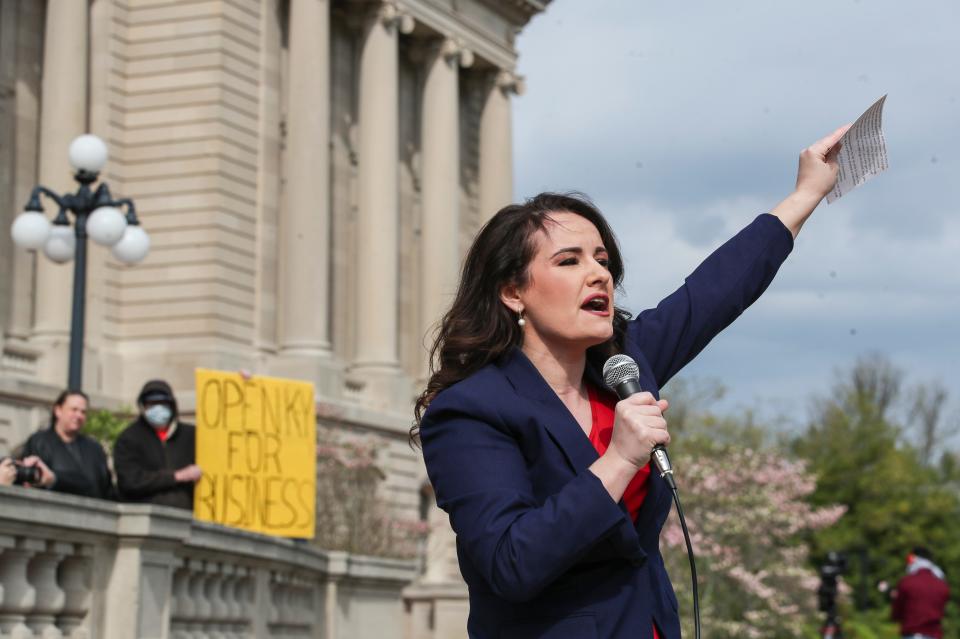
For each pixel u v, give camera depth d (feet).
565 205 14.39
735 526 105.40
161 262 134.72
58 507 30.63
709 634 101.50
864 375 256.73
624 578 12.97
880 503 187.62
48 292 122.93
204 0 136.87
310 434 51.75
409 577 55.62
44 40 128.16
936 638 78.54
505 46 173.99
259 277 138.62
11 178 125.29
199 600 38.70
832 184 15.93
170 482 42.78
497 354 13.74
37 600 30.76
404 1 155.33
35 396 111.55
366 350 150.71
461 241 172.45
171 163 135.85
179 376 131.85
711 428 171.94
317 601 50.60
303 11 141.59
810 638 111.96
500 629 13.03
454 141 162.50
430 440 13.33
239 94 138.51
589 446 13.15
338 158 155.02
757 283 15.47
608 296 13.70
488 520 12.56
